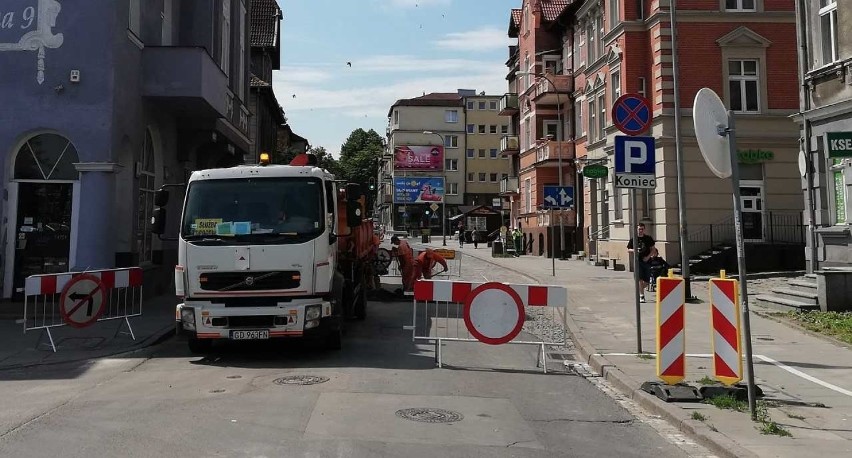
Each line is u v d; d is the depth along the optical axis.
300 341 10.80
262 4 34.56
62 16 13.29
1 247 13.20
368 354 9.74
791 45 23.72
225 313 8.88
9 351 9.83
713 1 23.59
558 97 35.66
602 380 8.42
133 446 5.33
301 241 9.08
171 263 17.50
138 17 14.86
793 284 14.99
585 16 32.31
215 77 16.41
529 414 6.67
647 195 24.67
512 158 49.91
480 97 81.00
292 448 5.31
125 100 13.93
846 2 14.64
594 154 30.19
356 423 6.07
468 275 25.45
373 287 16.95
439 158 78.75
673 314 7.39
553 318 13.31
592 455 5.43
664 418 6.58
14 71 13.24
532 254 39.12
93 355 9.56
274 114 36.66
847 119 14.66
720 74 23.58
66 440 5.49
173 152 17.55
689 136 23.31
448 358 9.55
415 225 79.69
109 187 13.34
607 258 27.55
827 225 15.43
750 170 23.67
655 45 23.92
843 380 7.94
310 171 9.60
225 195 9.38
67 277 10.38
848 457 5.16
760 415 6.34
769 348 9.96
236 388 7.47
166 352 9.94
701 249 23.19
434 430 5.95
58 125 13.21
